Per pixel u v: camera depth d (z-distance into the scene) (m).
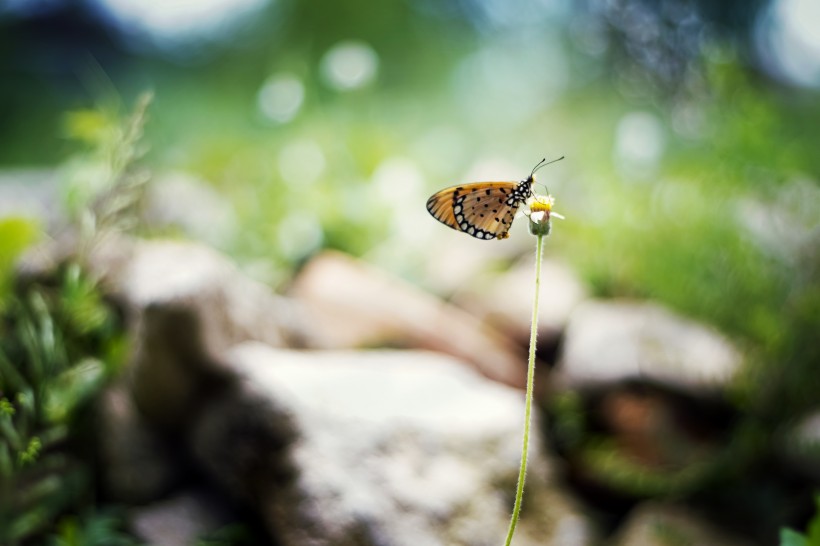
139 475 0.74
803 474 0.78
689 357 0.86
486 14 2.46
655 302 0.96
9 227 0.73
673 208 0.92
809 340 0.78
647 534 0.77
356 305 0.94
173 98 2.16
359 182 1.27
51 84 2.17
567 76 1.86
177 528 0.72
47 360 0.68
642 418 0.86
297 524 0.70
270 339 0.82
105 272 0.73
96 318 0.71
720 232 0.83
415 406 0.77
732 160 0.83
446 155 1.66
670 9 1.34
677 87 1.24
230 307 0.78
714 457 0.80
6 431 0.65
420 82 2.44
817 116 0.99
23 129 1.93
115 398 0.73
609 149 1.37
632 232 1.01
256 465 0.73
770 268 0.80
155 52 2.49
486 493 0.75
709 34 1.33
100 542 0.70
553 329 1.00
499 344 1.00
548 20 2.09
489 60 2.34
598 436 0.87
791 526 0.77
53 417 0.68
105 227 0.74
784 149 0.83
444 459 0.74
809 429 0.78
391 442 0.74
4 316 0.73
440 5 2.59
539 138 1.73
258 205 1.16
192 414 0.76
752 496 0.78
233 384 0.75
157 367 0.74
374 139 1.41
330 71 1.35
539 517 0.76
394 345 0.92
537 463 0.78
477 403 0.79
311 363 0.78
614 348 0.90
